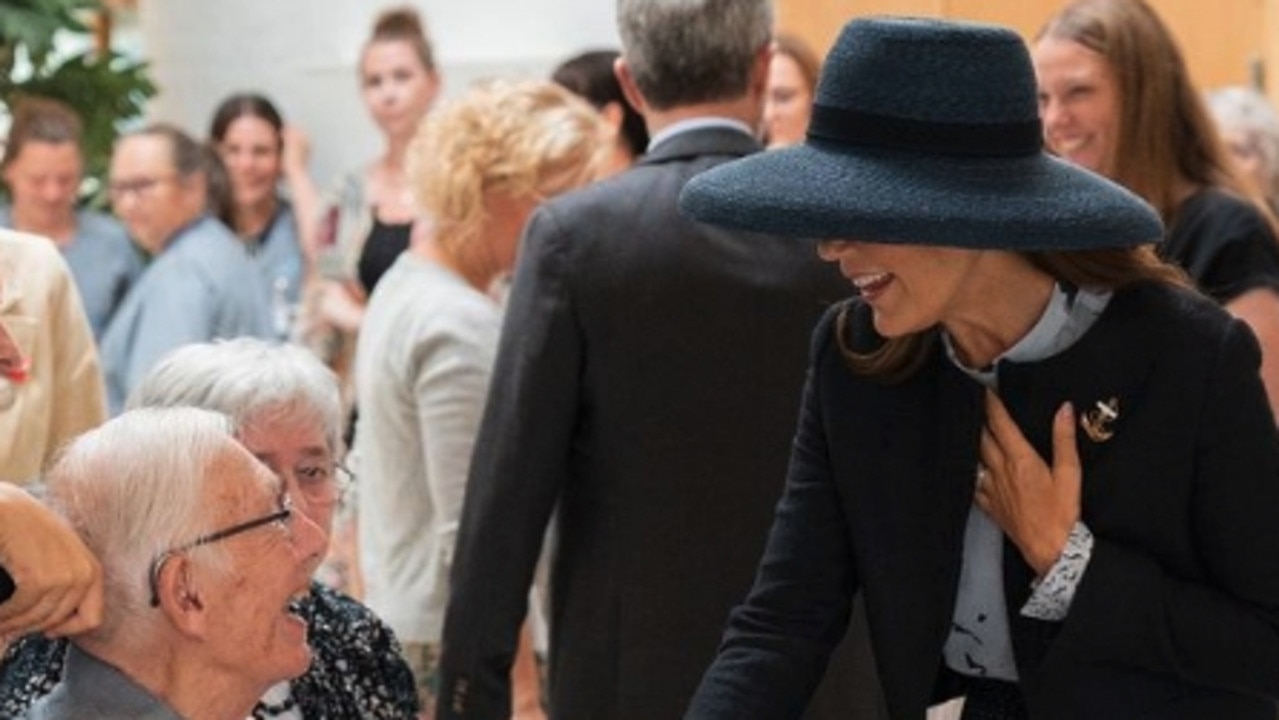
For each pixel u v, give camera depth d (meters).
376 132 10.46
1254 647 3.72
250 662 3.49
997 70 3.64
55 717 3.44
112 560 3.42
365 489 5.62
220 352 4.26
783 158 3.68
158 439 3.46
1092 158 5.48
